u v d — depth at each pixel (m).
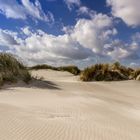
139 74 21.30
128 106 10.72
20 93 10.55
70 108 8.66
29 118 6.84
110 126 7.00
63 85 14.01
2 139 5.19
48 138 5.47
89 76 19.56
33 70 25.64
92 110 8.74
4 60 13.21
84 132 6.10
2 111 7.29
